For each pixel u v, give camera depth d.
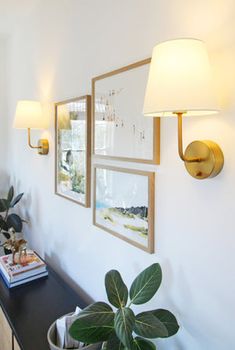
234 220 0.82
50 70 1.99
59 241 1.96
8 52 2.96
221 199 0.85
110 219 1.36
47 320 1.39
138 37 1.14
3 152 3.12
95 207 1.48
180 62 0.73
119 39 1.25
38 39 2.17
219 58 0.84
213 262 0.89
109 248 1.40
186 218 0.97
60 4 1.80
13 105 2.86
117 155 1.27
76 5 1.60
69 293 1.65
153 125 1.07
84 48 1.54
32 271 1.79
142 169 1.15
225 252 0.85
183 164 0.98
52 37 1.93
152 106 0.76
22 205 2.72
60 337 1.20
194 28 0.91
